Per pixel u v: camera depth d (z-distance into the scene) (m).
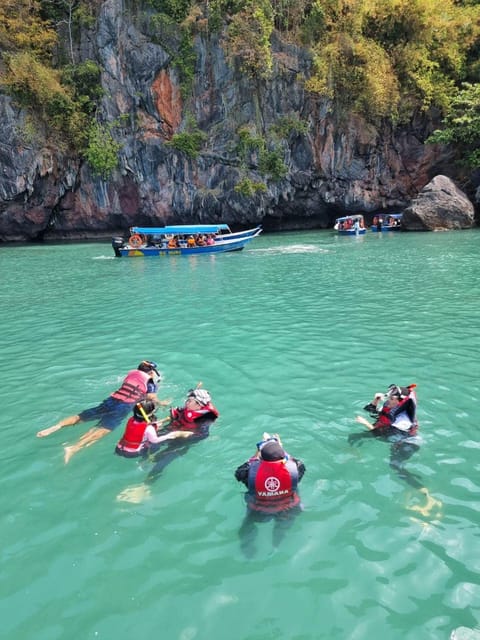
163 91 33.84
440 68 35.19
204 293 13.70
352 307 11.12
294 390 6.36
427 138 34.88
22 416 5.90
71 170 35.25
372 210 38.22
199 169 34.91
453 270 15.55
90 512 3.98
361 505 3.93
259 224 39.50
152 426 4.89
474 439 4.92
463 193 32.16
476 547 3.43
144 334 9.50
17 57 31.88
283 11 34.22
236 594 3.09
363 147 35.59
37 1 34.62
